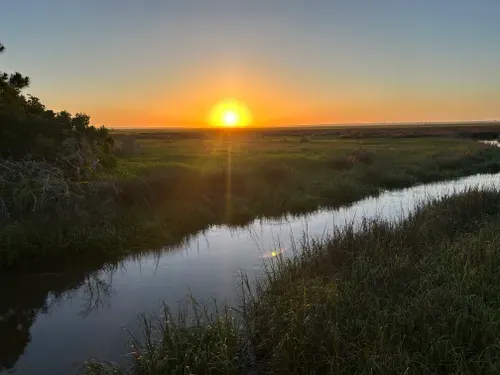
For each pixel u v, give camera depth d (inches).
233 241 515.5
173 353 227.0
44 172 550.6
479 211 528.7
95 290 358.6
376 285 288.0
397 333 223.6
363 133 3917.3
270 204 709.9
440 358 205.5
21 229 445.1
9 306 328.2
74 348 259.8
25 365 241.8
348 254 365.1
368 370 201.0
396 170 1112.8
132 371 229.1
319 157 1228.5
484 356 200.8
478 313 233.3
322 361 217.6
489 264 299.1
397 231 422.0
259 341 253.3
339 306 256.4
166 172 736.3
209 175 782.5
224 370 220.8
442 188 915.4
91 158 675.4
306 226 579.2
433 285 280.7
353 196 820.6
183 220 580.1
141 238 496.7
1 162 538.6
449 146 1859.0
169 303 323.9
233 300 322.3
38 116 663.8
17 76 747.4
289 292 288.8
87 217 511.2
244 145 1977.1
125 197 608.4
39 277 390.6
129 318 301.0
